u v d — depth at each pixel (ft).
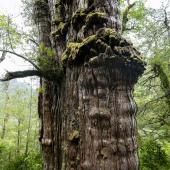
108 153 9.68
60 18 12.78
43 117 13.96
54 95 13.41
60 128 12.66
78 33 11.17
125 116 10.14
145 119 42.80
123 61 10.23
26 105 95.25
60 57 12.40
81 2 11.48
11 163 40.52
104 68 10.20
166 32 40.88
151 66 40.88
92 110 10.05
